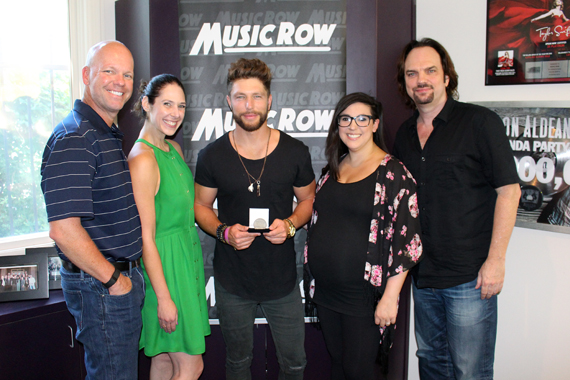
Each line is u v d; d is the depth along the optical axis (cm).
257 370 229
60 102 236
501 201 163
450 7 214
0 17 212
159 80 157
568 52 179
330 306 166
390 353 229
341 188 166
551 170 186
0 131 216
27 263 202
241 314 182
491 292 166
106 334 142
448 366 197
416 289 197
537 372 201
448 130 173
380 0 208
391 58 216
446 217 172
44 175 129
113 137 147
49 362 196
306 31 208
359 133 160
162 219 161
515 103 194
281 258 181
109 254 142
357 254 157
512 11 192
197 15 207
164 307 156
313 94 211
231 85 165
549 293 194
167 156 165
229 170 175
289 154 178
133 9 220
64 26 234
